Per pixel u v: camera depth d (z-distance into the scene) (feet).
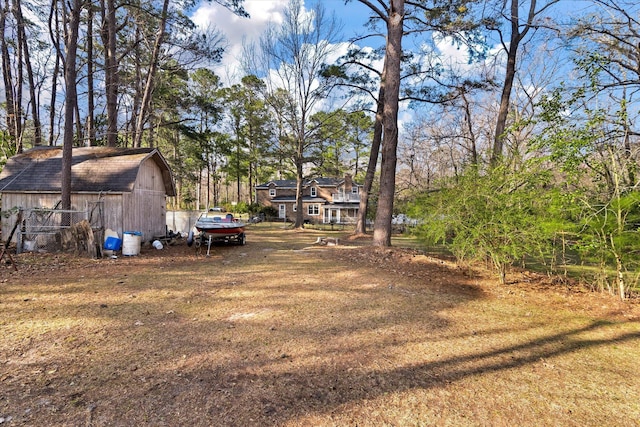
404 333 14.19
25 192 36.88
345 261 31.86
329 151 122.42
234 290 20.90
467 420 8.41
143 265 28.55
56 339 12.66
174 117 76.43
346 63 56.08
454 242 25.41
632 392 9.95
